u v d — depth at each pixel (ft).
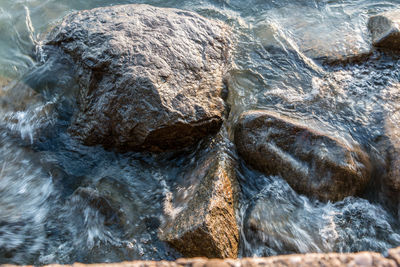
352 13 17.43
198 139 12.46
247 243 10.04
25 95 13.99
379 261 6.19
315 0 18.48
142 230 10.39
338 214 10.56
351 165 10.62
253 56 15.49
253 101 13.79
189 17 15.05
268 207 10.71
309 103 13.35
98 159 12.59
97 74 12.76
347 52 15.01
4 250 10.17
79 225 10.69
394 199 10.93
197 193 10.45
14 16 17.76
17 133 13.01
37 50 15.31
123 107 11.90
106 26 13.80
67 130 13.06
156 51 12.80
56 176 12.00
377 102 13.17
